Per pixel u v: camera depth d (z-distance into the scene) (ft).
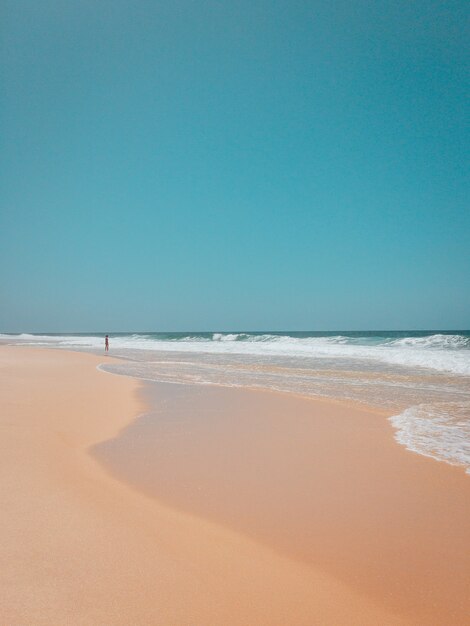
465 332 380.37
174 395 43.39
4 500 15.84
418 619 10.08
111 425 30.09
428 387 49.57
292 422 31.30
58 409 34.68
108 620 9.48
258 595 10.78
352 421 31.71
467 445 25.16
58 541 12.96
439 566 12.36
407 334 376.07
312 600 10.68
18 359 88.38
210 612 9.98
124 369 71.61
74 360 87.10
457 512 15.93
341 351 102.12
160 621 9.55
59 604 9.93
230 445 25.09
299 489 18.19
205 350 128.67
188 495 17.40
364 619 10.03
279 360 87.76
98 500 16.38
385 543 13.67
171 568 11.82
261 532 14.30
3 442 23.76
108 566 11.73
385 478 19.56
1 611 9.55
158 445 24.98
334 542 13.71
